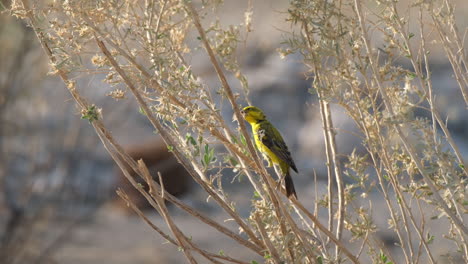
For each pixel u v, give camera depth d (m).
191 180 29.38
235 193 26.50
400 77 7.38
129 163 6.88
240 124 6.64
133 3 7.27
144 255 22.56
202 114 7.17
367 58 7.14
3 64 18.83
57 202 20.55
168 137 6.84
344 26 7.18
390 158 7.58
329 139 7.86
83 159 20.59
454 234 7.39
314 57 7.09
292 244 6.96
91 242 23.53
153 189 6.65
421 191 7.84
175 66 7.16
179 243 6.71
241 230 7.19
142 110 7.24
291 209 7.99
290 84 37.41
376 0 7.28
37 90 19.23
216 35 8.34
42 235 20.80
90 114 6.84
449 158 6.70
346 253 7.05
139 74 7.00
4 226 20.50
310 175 31.23
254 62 37.53
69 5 6.76
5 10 7.18
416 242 18.64
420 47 7.45
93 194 24.30
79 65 7.09
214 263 6.86
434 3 7.88
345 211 7.83
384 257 7.67
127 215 27.19
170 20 7.77
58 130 20.03
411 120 6.62
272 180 7.47
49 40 7.06
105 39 6.83
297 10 7.23
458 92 33.62
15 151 20.00
